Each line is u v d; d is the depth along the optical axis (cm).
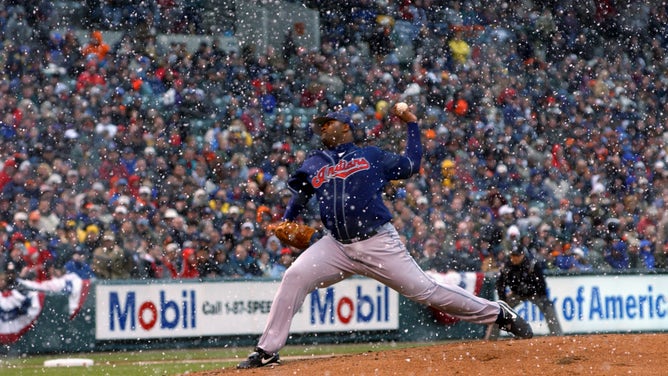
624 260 5912
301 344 4869
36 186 5281
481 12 7675
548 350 2370
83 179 5578
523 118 6969
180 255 4988
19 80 6197
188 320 4778
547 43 7738
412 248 5488
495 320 2505
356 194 2350
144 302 4741
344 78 6988
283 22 7056
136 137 5925
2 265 4794
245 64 6762
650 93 7812
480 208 5884
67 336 4662
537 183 6450
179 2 6981
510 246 4809
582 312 5194
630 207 6338
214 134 5897
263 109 6556
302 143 6369
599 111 7412
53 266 4812
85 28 6812
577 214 6147
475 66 7400
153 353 4616
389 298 5006
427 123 6762
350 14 7269
